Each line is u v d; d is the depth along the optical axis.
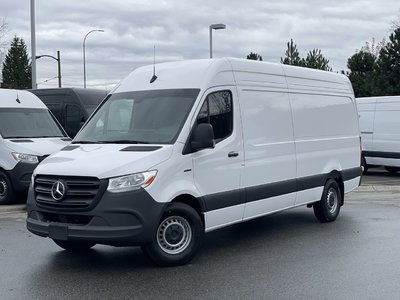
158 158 6.39
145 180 6.19
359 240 8.09
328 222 9.66
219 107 7.28
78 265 6.79
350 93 10.69
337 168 9.88
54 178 6.42
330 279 6.07
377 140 17.36
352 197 13.02
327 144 9.65
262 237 8.43
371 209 11.13
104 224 6.06
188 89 7.14
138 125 7.08
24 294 5.63
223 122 7.31
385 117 17.17
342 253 7.30
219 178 7.14
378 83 33.78
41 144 11.84
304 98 9.09
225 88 7.42
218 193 7.12
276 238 8.34
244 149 7.59
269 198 8.06
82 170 6.21
